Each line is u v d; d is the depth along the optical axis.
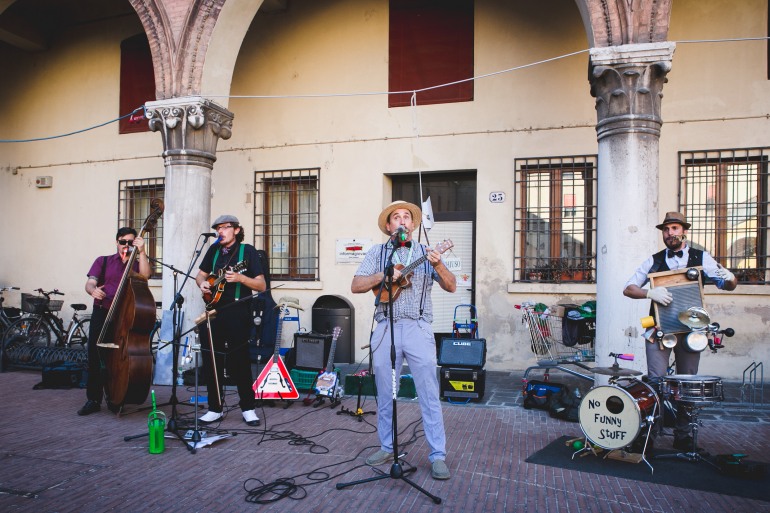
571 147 8.27
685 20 7.82
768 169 7.59
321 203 9.45
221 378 5.65
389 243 4.36
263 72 9.84
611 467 4.39
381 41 9.22
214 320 5.52
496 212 8.55
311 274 9.62
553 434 5.28
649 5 5.89
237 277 5.25
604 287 6.00
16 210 11.76
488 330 8.52
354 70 9.35
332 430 5.41
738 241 7.68
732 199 7.70
